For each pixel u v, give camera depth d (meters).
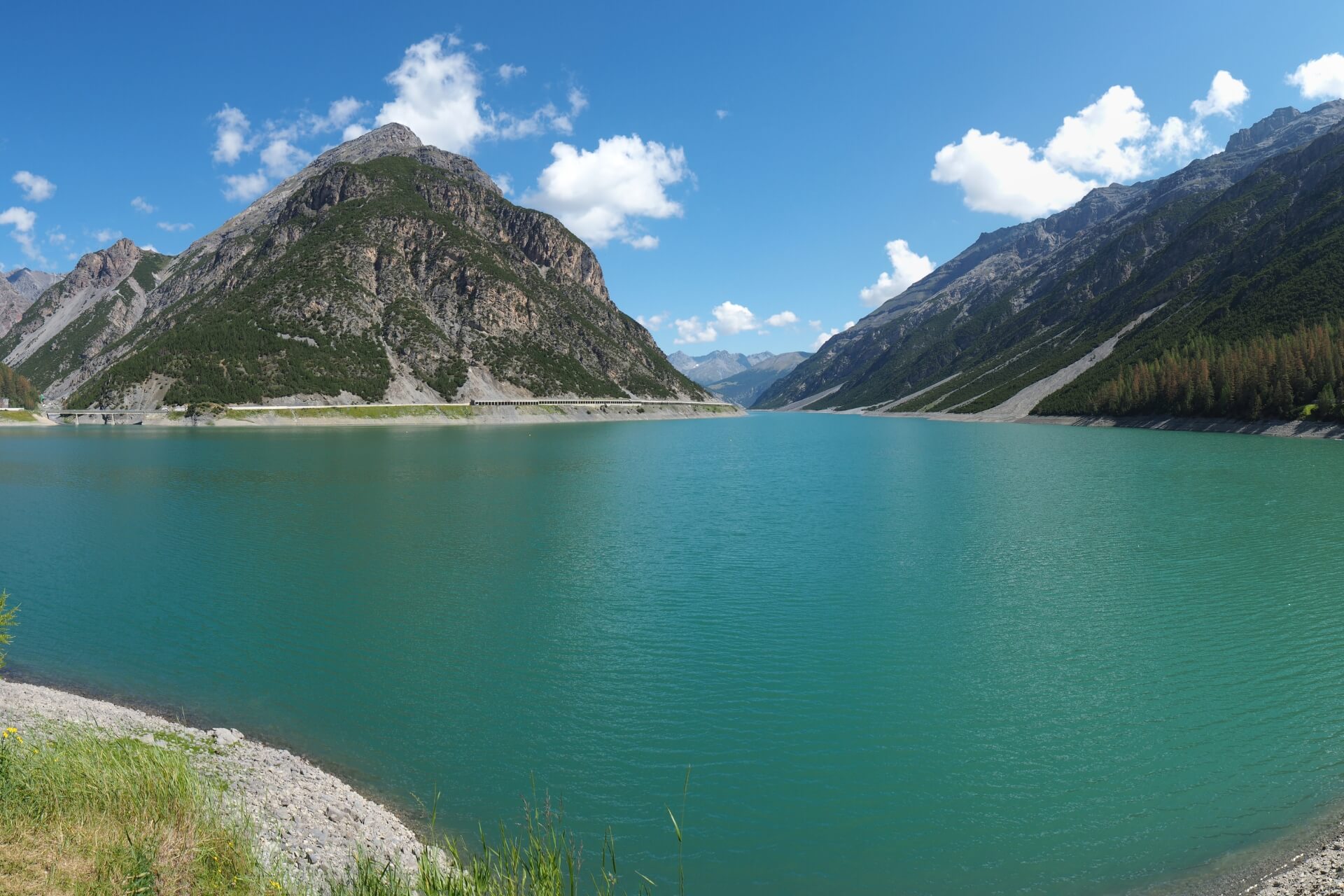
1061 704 26.86
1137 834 18.86
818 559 49.53
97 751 16.06
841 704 26.97
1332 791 20.45
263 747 22.94
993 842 18.69
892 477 99.81
